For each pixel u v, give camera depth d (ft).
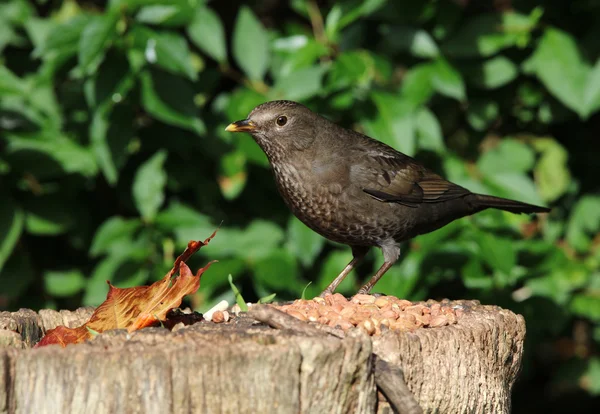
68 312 25.36
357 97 35.83
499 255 34.91
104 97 33.91
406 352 19.92
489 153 39.24
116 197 38.52
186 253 22.68
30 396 17.56
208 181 37.76
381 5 37.22
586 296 38.81
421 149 37.24
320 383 17.95
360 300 24.99
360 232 31.94
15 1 37.14
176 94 33.91
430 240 35.53
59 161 35.19
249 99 35.65
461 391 21.02
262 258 35.81
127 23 34.09
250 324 21.49
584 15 39.75
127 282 35.60
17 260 36.73
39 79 34.50
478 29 37.58
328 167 30.94
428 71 36.47
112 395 17.33
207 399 17.42
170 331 20.10
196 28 35.70
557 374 42.68
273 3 41.78
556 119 39.52
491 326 22.53
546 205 39.32
